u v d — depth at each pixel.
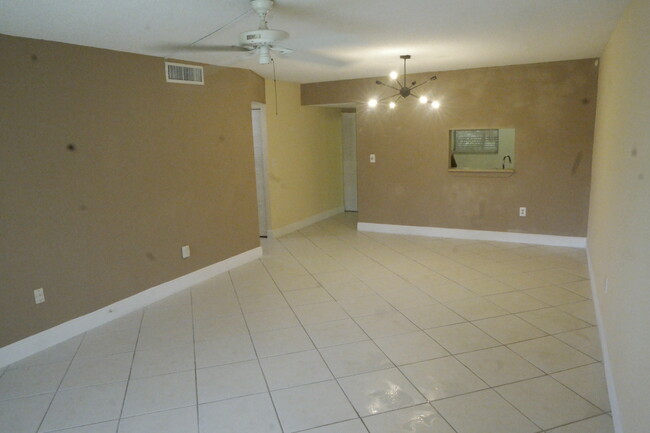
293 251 5.79
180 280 4.47
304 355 3.09
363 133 6.55
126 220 3.91
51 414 2.51
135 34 3.25
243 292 4.36
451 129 5.98
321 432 2.30
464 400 2.53
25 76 3.15
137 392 2.71
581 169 5.38
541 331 3.33
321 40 3.78
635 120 2.27
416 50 4.32
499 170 5.77
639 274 1.93
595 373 2.76
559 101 5.34
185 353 3.18
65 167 3.42
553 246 5.64
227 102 4.92
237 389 2.71
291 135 6.67
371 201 6.72
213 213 4.83
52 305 3.38
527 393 2.57
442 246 5.81
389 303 3.96
